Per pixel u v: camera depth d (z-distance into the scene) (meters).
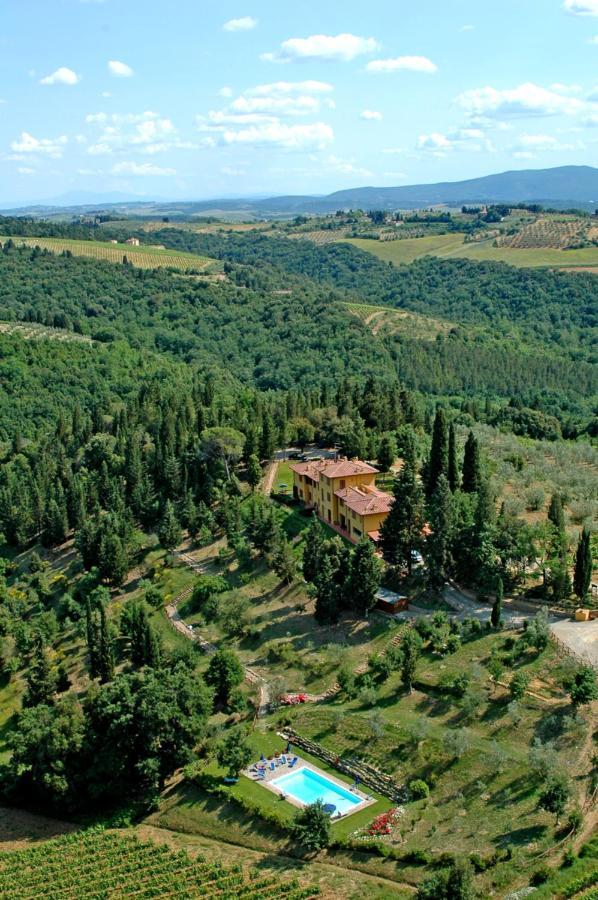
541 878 63.84
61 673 112.25
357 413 177.62
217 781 84.50
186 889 72.50
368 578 104.06
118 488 159.50
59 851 80.62
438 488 109.38
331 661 98.94
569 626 95.50
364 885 68.06
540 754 72.25
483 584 105.75
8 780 91.06
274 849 75.44
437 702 86.62
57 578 142.00
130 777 87.31
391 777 79.50
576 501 126.88
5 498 167.00
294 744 87.50
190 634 114.62
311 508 141.00
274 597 116.94
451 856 67.75
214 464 155.25
